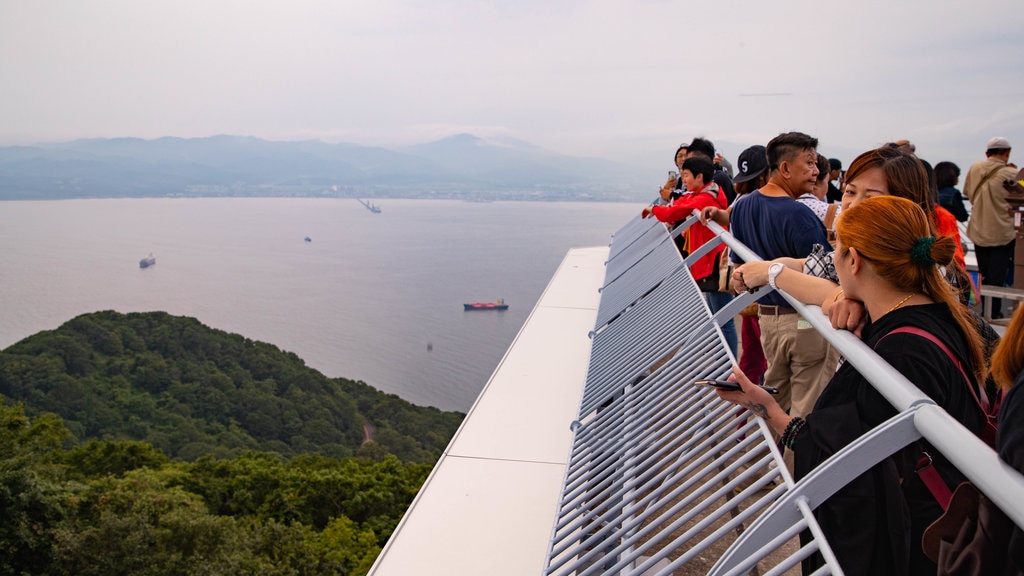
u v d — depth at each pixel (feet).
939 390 4.56
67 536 148.56
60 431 190.39
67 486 169.58
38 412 290.56
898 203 4.98
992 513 3.49
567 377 17.11
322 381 362.33
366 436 332.80
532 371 17.61
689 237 16.11
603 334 15.60
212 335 358.64
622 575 6.31
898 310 4.94
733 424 6.46
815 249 8.28
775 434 9.80
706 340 8.07
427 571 9.34
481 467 12.41
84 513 162.71
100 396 304.91
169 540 157.48
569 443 13.33
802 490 4.09
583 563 6.87
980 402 4.95
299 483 203.51
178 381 329.72
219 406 315.78
